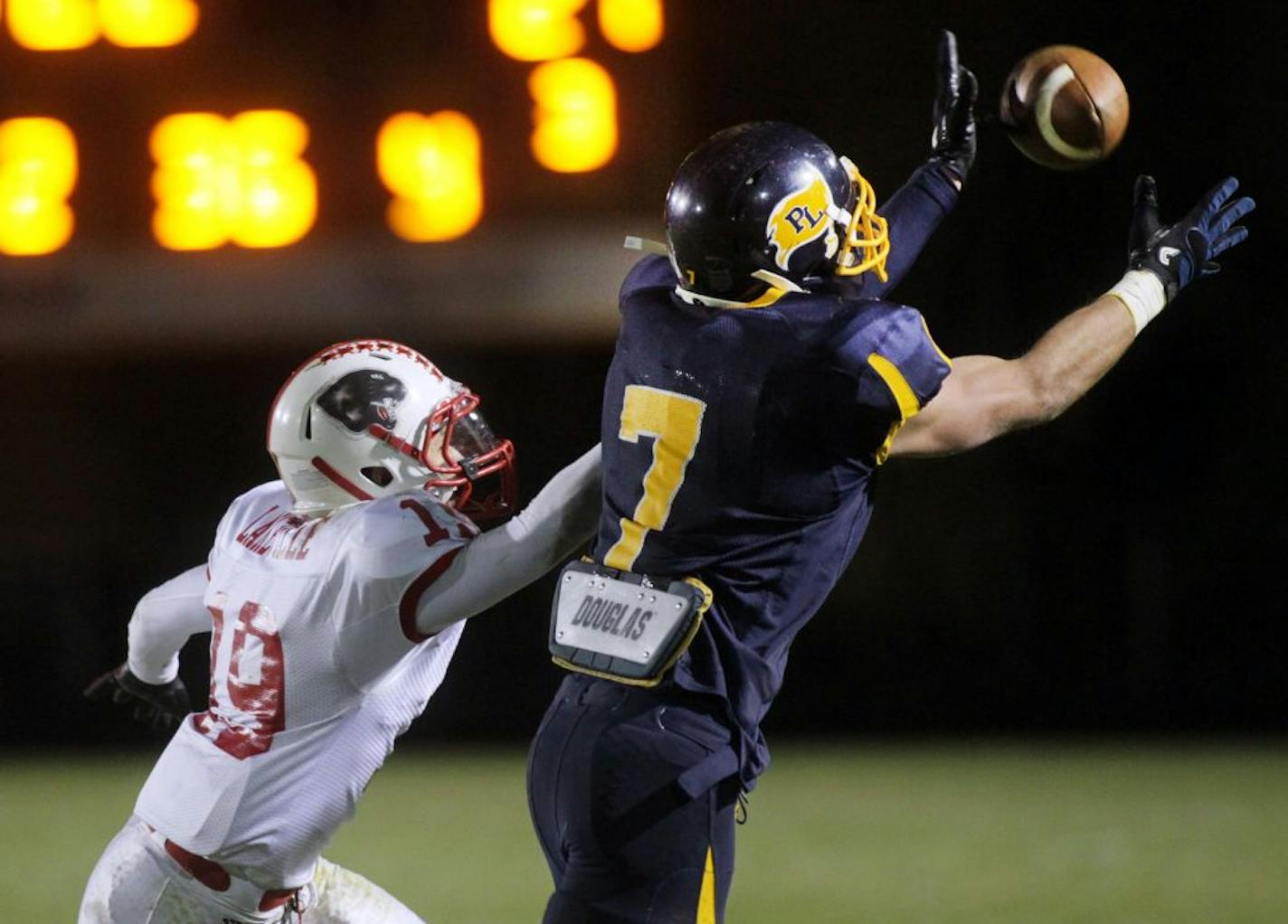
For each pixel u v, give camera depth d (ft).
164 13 94.48
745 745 30.94
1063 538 120.98
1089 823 77.10
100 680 40.73
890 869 67.82
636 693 30.91
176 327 97.60
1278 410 117.70
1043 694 119.65
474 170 94.48
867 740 108.37
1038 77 37.68
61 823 81.30
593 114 93.71
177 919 34.06
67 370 103.45
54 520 108.58
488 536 33.60
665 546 31.22
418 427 35.29
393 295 95.76
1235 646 119.03
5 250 96.17
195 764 34.04
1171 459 119.55
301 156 95.09
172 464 108.68
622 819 30.40
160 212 96.07
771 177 31.42
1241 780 88.38
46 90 95.20
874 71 95.81
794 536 31.12
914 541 122.21
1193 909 59.62
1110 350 33.12
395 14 94.17
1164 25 106.63
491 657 119.65
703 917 30.78
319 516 35.17
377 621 33.45
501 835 76.18
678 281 33.24
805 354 30.58
